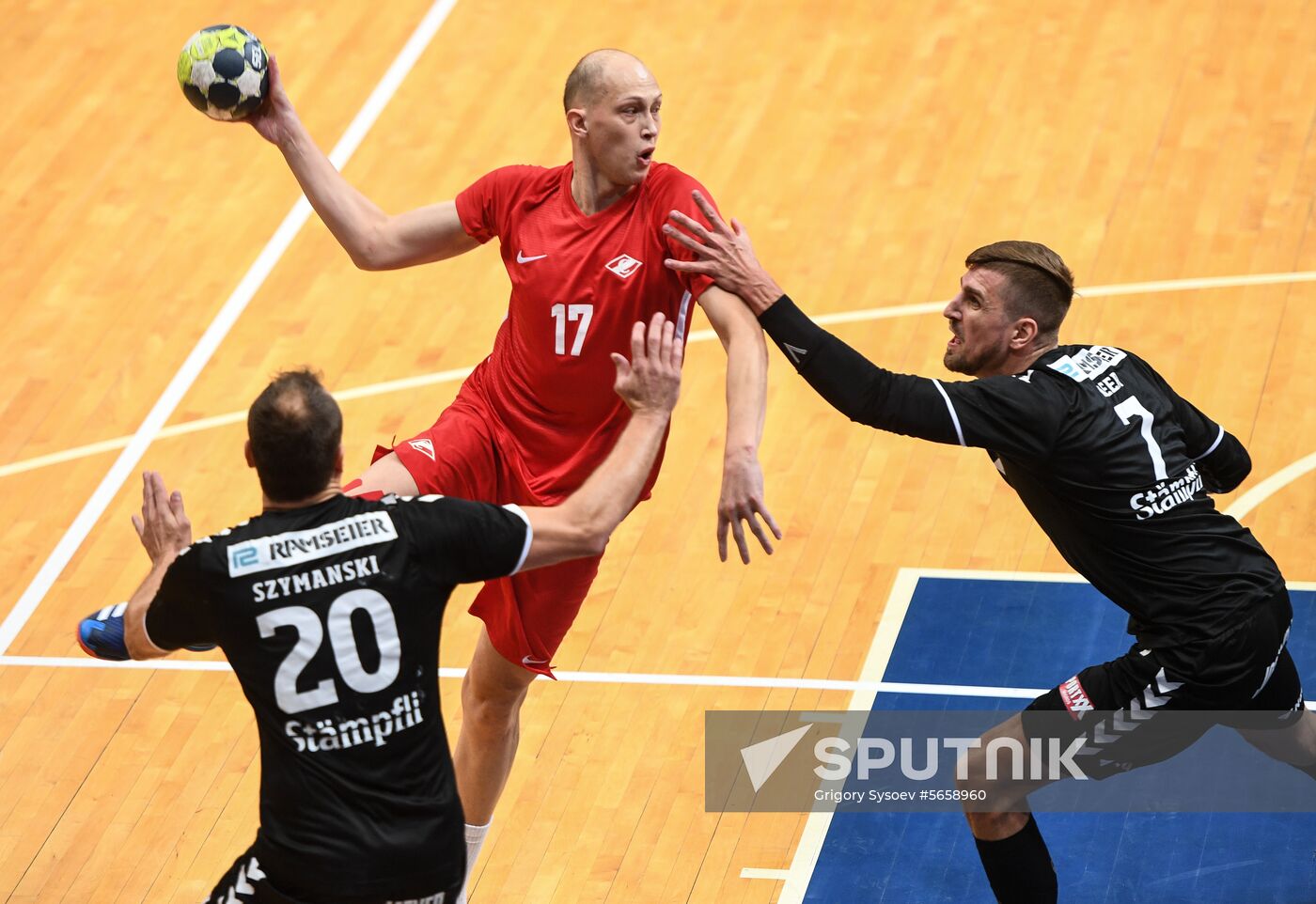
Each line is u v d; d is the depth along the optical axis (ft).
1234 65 156.04
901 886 83.41
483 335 128.77
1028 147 146.72
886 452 115.85
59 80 162.20
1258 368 119.85
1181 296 127.75
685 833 87.56
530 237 69.77
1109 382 72.18
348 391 123.34
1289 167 141.90
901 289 130.52
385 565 55.72
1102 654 97.50
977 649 98.68
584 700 96.89
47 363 127.95
